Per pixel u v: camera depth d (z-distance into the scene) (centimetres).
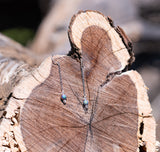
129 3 117
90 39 49
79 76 49
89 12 50
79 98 49
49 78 48
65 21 112
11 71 56
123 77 49
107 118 49
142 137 49
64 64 49
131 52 51
